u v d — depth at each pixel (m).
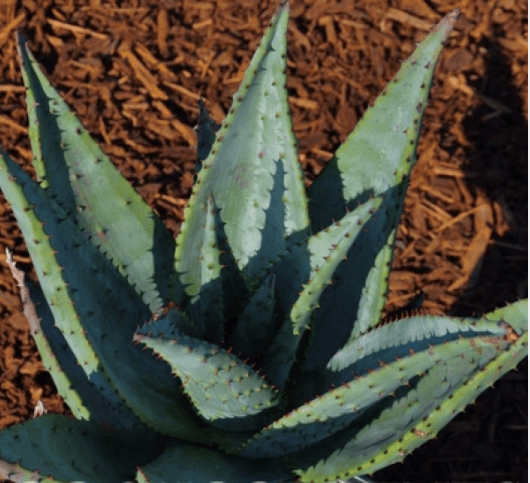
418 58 2.03
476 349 1.87
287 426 1.99
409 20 3.09
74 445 1.98
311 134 2.93
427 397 1.98
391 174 2.10
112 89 2.98
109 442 2.05
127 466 2.04
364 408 1.99
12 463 1.85
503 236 2.82
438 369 1.99
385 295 2.11
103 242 2.12
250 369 1.94
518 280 2.76
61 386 2.02
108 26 3.07
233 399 1.98
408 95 2.05
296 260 2.03
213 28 3.08
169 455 2.06
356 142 2.12
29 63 1.99
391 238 2.09
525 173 2.90
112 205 2.12
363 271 2.12
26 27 3.06
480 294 2.74
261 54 1.98
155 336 1.84
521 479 2.54
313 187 2.16
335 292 2.15
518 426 2.61
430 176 2.88
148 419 2.05
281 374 2.06
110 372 2.00
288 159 2.06
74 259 1.98
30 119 2.00
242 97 1.99
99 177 2.10
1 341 2.66
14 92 2.97
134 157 2.88
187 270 2.07
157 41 3.05
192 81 3.00
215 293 2.04
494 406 2.63
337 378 2.08
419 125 2.05
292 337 2.03
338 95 2.98
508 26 3.09
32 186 1.90
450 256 2.79
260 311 2.03
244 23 3.09
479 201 2.85
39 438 1.92
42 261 1.91
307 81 3.00
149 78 3.00
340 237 1.97
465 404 1.92
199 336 2.08
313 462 2.05
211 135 2.28
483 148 2.92
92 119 2.93
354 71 3.02
